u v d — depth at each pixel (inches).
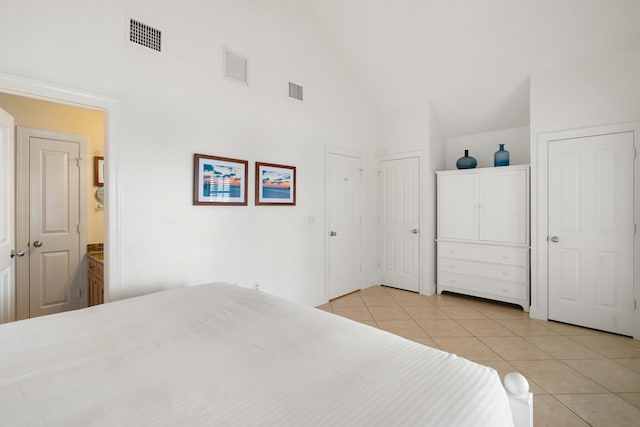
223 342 46.6
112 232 82.4
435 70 143.0
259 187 118.0
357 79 163.5
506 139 155.5
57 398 32.6
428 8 120.4
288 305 64.2
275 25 124.4
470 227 148.5
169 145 93.5
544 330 114.3
